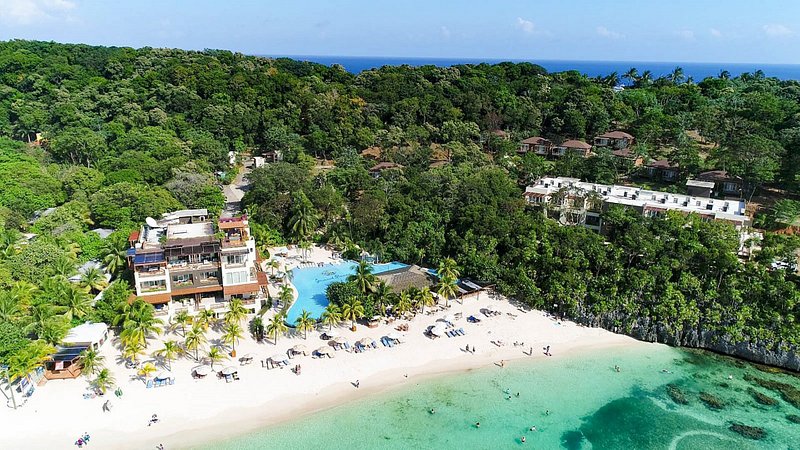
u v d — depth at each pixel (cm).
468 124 17525
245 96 18012
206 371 6706
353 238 11094
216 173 15075
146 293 7675
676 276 8425
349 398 6488
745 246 9112
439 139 17462
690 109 17938
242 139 17062
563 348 7769
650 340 8025
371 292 8412
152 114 16412
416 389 6712
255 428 5903
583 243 9112
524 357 7506
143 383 6425
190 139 15462
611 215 10419
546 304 8762
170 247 7738
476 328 8156
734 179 12431
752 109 15525
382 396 6550
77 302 7188
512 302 8994
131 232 9188
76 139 13988
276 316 7462
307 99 17950
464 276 9569
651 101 18650
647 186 13238
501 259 9688
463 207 10744
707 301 8019
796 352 7350
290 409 6238
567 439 5938
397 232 10681
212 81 18425
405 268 9625
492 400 6569
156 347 7062
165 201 11138
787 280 8331
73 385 6325
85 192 11544
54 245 8425
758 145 12125
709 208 10819
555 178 12875
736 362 7581
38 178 11500
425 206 11175
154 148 14162
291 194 11638
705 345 7888
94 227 10881
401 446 5722
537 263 9162
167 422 5888
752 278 7975
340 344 7500
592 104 17750
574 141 16250
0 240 8419
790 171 12000
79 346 6625
